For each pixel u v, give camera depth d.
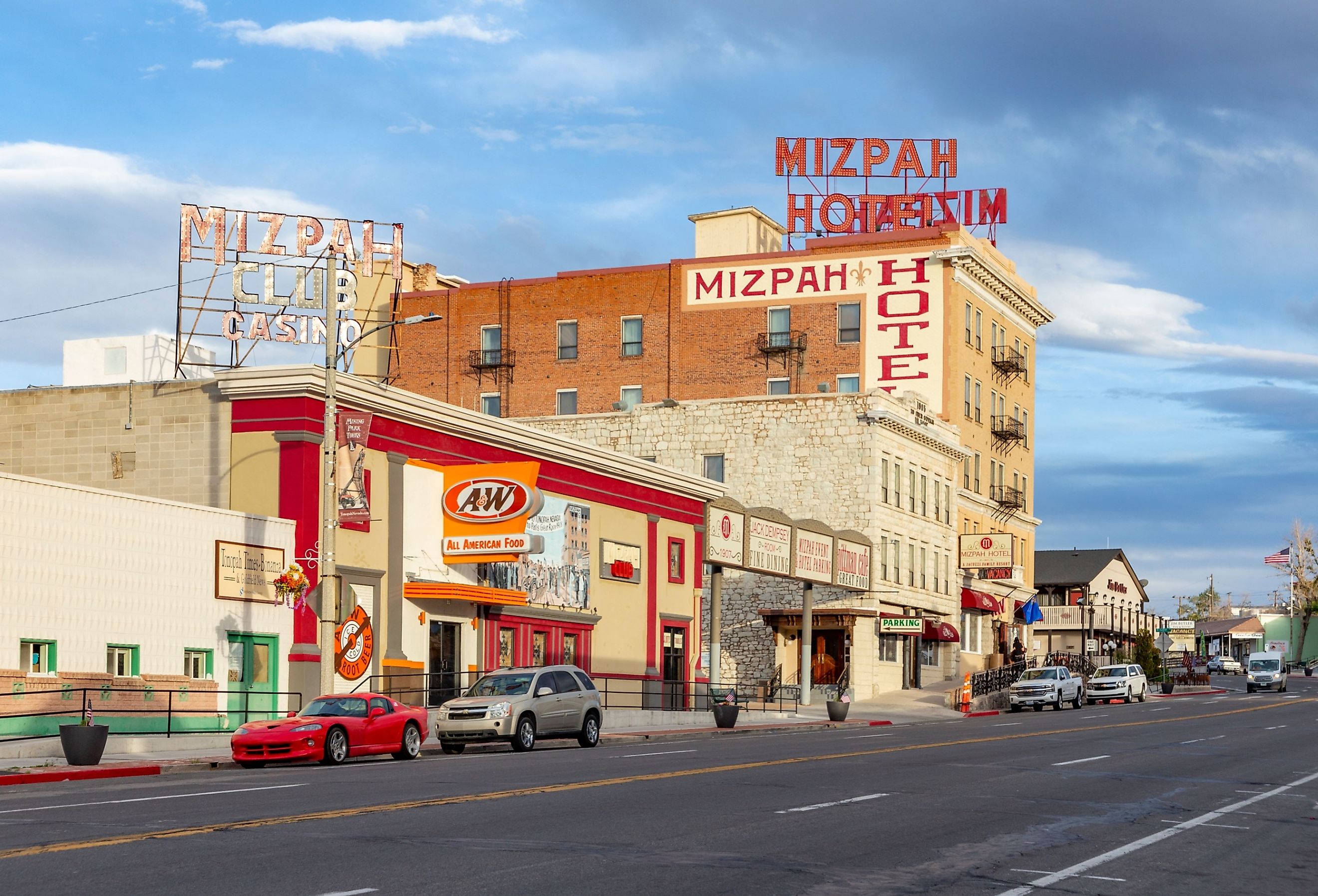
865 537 62.31
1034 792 21.84
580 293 80.31
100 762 26.09
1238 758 30.55
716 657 50.94
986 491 80.94
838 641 64.62
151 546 32.22
